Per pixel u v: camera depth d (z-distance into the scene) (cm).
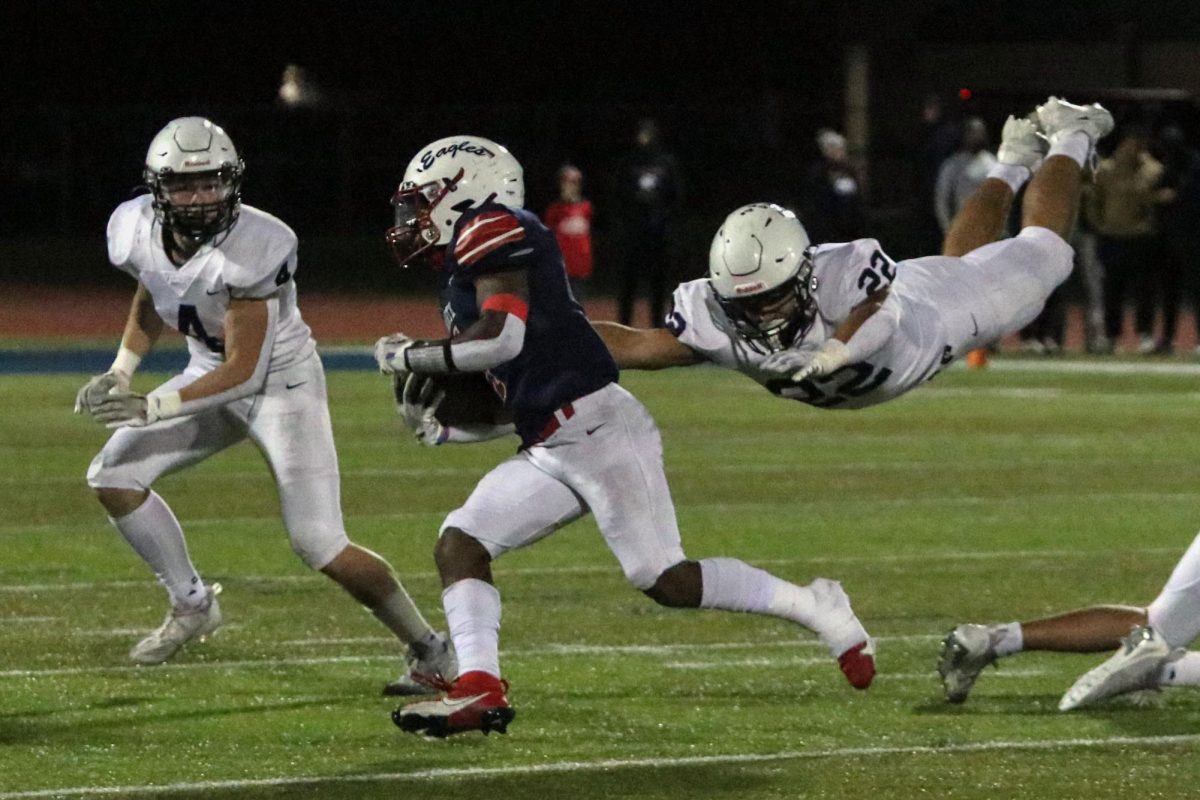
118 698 1689
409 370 1451
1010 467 3234
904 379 1669
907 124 8356
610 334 1584
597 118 8694
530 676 1786
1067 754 1505
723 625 2019
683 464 3269
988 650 1633
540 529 1517
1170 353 5206
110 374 1617
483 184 1501
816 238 5188
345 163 8731
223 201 1628
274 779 1434
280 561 2369
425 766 1473
